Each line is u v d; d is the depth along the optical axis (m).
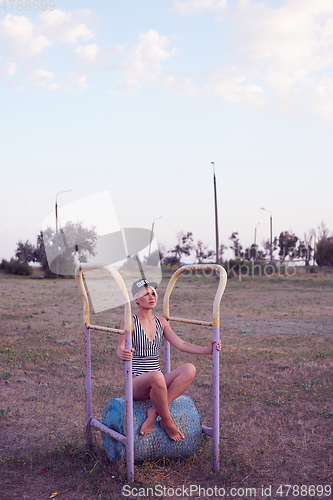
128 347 3.35
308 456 4.03
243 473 3.66
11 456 3.95
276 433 4.58
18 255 42.75
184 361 8.10
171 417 3.68
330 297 22.02
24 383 6.48
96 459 3.87
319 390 6.13
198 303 18.73
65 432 4.53
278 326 12.68
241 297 21.86
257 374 7.12
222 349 9.21
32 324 12.53
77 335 10.88
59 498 3.20
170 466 3.70
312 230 66.81
